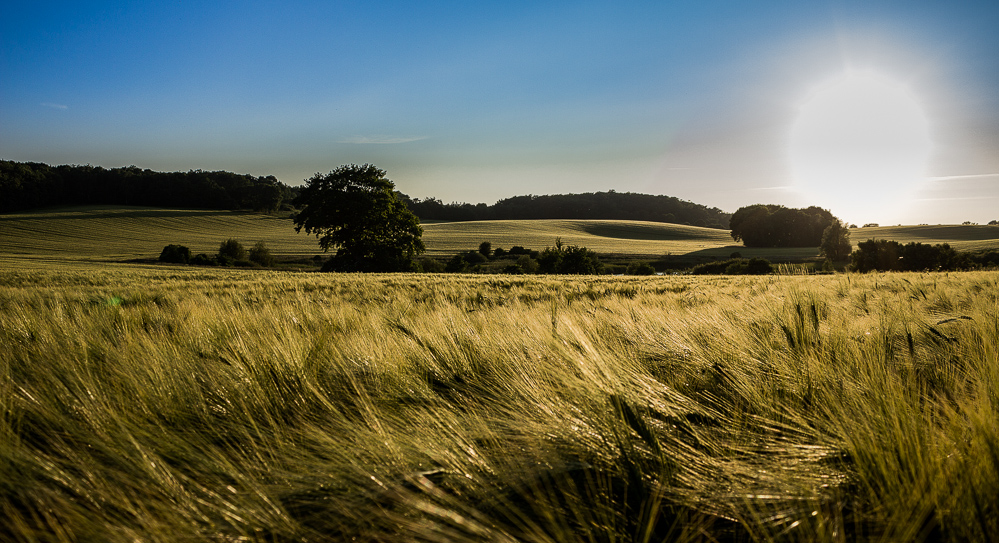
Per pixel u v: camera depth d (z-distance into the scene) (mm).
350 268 50625
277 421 2633
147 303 9586
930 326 3521
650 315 5219
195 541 1499
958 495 1433
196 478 1918
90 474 1782
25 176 122625
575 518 1686
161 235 96250
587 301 9273
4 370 3102
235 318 5273
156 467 1868
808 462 1857
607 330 4484
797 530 1567
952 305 5406
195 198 138625
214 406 2771
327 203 49875
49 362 3316
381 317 5605
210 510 1629
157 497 1713
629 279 25703
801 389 2562
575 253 64375
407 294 14086
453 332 4258
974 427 1557
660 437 2127
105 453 2043
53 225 96250
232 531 1561
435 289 15492
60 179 129375
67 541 1480
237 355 3320
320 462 1959
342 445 2086
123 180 136375
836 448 1889
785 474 1772
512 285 19125
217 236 98875
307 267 64875
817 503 1552
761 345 3355
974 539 1378
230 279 26719
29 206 119562
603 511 1653
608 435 2006
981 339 3100
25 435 2354
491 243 101000
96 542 1473
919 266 46938
